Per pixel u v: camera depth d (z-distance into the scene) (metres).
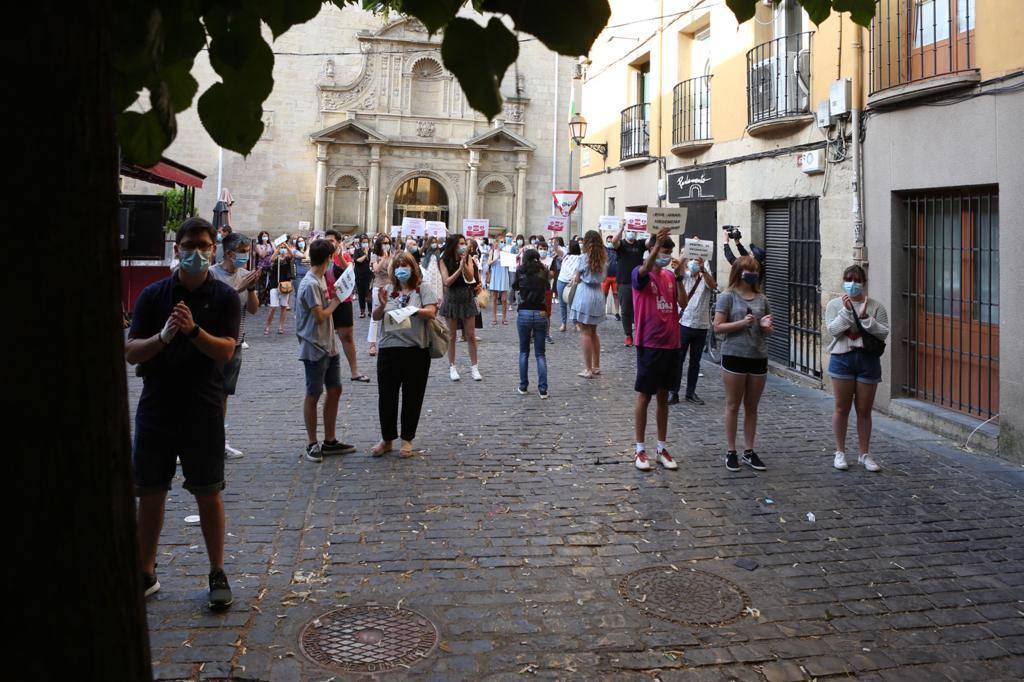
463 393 10.07
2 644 1.05
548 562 4.80
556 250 19.11
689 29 15.32
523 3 1.52
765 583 4.55
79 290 1.11
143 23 1.56
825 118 10.28
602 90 20.47
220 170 31.70
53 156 1.07
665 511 5.75
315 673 3.50
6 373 1.05
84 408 1.12
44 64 1.06
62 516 1.10
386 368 7.03
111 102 1.20
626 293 14.13
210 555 4.09
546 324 9.96
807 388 10.84
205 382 3.96
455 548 4.99
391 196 33.53
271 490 6.07
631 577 4.60
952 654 3.78
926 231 8.94
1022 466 7.12
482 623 4.00
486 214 34.84
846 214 10.11
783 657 3.72
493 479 6.47
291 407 9.14
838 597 4.37
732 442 6.82
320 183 32.50
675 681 3.50
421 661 3.62
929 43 8.68
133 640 1.21
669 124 16.11
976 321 8.19
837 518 5.66
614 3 19.41
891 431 8.45
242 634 3.83
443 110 34.00
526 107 34.91
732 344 6.74
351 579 4.50
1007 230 7.45
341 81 33.00
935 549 5.10
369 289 18.81
